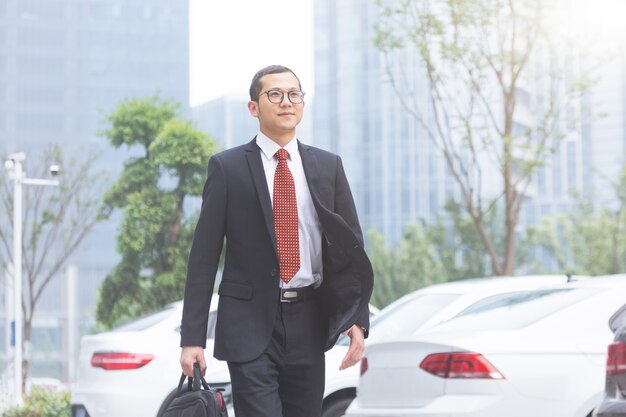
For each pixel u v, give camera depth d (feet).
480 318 29.04
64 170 110.42
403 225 340.18
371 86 341.82
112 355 39.99
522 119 286.87
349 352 18.92
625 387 20.51
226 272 18.94
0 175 105.40
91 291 343.67
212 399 18.16
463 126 89.04
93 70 370.94
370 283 18.79
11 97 361.71
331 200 18.94
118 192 79.77
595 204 167.53
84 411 40.40
